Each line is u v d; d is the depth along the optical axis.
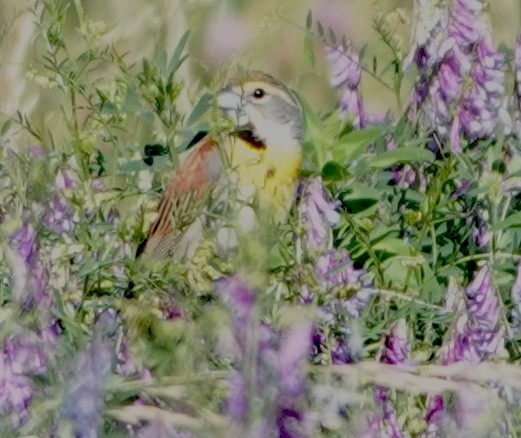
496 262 10.55
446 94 11.16
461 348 9.27
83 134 10.84
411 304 9.49
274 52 15.16
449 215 10.65
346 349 8.99
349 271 9.56
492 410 7.62
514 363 9.47
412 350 9.48
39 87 12.85
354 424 7.54
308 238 9.95
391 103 14.17
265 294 7.77
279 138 12.54
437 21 11.17
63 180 10.47
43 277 9.02
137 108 11.65
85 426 7.35
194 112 12.25
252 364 7.29
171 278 9.12
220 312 7.46
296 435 7.36
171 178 11.47
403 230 10.93
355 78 12.02
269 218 7.62
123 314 8.66
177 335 7.68
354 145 11.62
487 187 10.52
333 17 15.27
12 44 12.95
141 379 7.75
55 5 11.28
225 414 7.38
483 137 11.17
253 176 12.36
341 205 11.10
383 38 11.63
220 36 14.22
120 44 14.12
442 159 11.44
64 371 7.77
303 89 14.34
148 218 10.84
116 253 10.12
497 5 13.58
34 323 8.15
